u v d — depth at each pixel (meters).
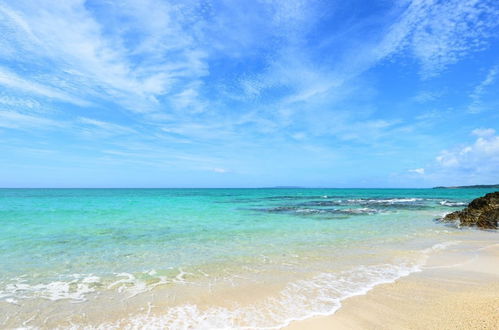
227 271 9.72
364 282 8.66
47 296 7.63
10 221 20.34
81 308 6.96
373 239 15.16
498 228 18.75
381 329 5.88
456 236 16.45
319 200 53.97
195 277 9.12
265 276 9.23
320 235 16.20
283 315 6.59
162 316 6.57
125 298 7.54
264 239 14.95
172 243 13.84
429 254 12.02
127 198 56.47
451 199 57.22
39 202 40.88
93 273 9.45
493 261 10.97
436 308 6.72
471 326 5.70
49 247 12.77
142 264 10.47
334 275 9.32
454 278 8.98
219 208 33.59
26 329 6.01
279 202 46.91
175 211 29.09
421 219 23.86
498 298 7.07
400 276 9.19
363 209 33.00
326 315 6.57
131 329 6.02
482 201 22.86
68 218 22.22
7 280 8.75
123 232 16.50
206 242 14.12
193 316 6.57
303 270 9.83
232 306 7.08
